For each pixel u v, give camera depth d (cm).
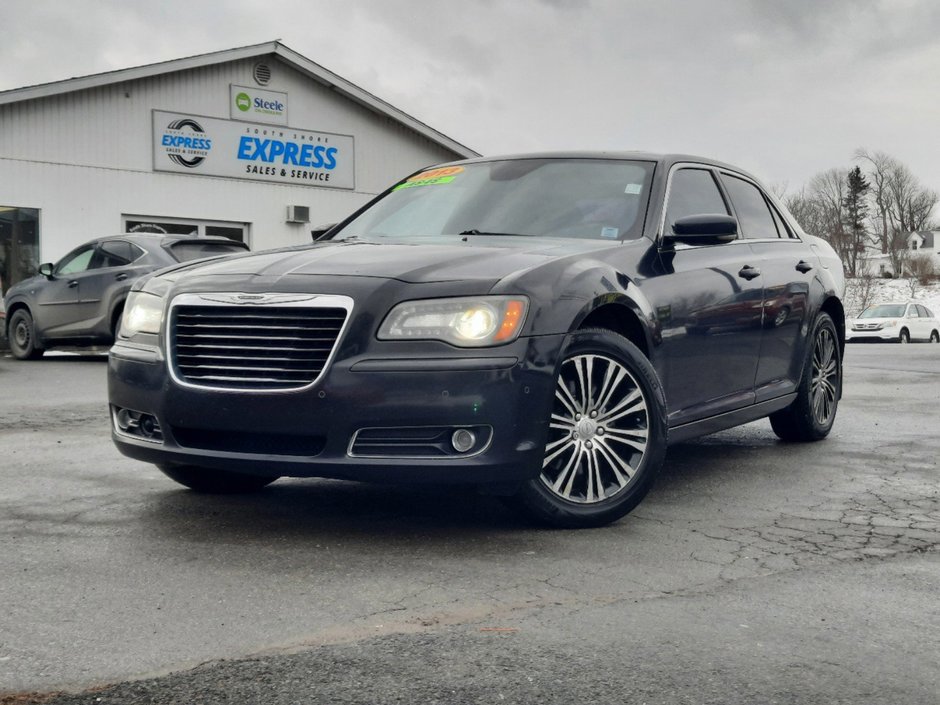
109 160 1838
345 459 343
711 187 522
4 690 225
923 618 280
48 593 297
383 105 2159
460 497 435
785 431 607
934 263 10256
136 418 390
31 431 645
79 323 1268
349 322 347
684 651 250
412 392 340
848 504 434
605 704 218
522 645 253
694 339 446
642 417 396
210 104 1956
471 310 348
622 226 448
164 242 1250
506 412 345
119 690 225
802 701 221
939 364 1422
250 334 360
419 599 292
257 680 230
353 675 233
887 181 11094
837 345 621
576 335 373
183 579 312
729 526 390
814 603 292
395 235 475
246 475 441
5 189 1728
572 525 380
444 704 218
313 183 2103
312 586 304
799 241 598
